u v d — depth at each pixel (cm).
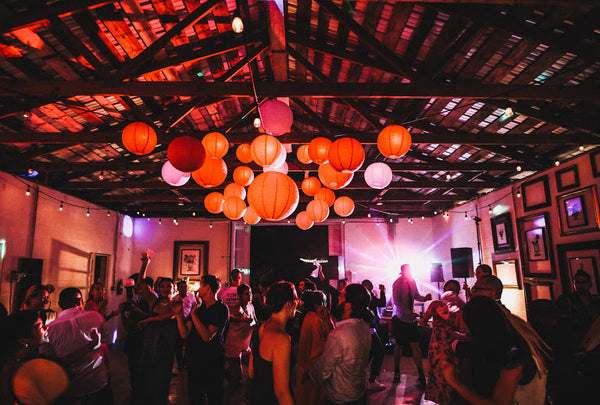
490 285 224
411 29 445
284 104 348
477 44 432
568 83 458
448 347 368
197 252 1155
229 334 461
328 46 489
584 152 567
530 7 361
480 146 644
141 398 335
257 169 712
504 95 427
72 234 813
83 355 296
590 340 257
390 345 780
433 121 607
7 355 201
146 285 403
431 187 802
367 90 441
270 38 392
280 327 221
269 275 1225
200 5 457
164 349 346
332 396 238
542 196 663
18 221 636
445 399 359
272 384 209
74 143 518
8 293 601
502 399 160
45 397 149
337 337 238
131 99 556
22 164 600
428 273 1140
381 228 1172
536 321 267
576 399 251
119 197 914
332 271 1087
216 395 340
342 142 348
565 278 603
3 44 410
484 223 873
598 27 362
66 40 433
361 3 426
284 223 1170
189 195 963
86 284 867
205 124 734
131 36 475
